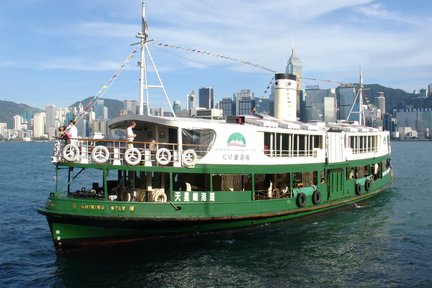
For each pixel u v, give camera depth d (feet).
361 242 74.74
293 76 102.42
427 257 66.49
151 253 66.90
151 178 69.82
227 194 72.33
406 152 418.31
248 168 75.36
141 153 67.26
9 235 81.92
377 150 116.78
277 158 80.38
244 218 73.67
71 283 56.08
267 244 72.74
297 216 86.84
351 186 101.81
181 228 68.90
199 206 69.10
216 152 71.31
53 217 62.44
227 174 73.77
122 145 71.05
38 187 160.76
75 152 64.34
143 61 74.38
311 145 89.35
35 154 430.61
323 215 95.76
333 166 94.48
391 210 103.19
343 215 96.68
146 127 74.49
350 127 108.68
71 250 64.64
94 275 58.29
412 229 84.17
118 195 73.56
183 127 68.08
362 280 57.41
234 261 64.13
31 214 104.01
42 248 72.84
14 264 64.28
